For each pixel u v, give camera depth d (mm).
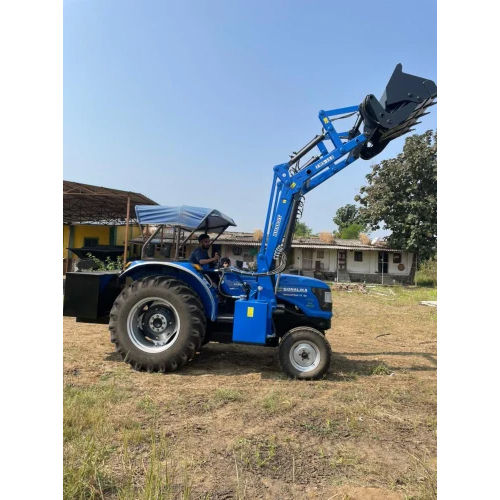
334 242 23266
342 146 4766
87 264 7742
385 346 6527
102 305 5051
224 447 2752
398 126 4719
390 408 3584
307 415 3359
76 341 5887
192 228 5148
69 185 10984
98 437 2779
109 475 2322
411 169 20906
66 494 2066
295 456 2660
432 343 6812
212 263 5324
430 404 3703
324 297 4969
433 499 2162
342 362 5309
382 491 2256
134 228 19531
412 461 2629
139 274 5020
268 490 2264
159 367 4465
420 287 19922
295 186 4789
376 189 21719
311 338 4441
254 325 4422
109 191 11695
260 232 22375
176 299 4496
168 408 3420
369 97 4625
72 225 18016
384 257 22516
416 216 20469
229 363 5074
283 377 4453
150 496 2055
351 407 3562
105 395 3584
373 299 14383
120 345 4527
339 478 2408
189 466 2477
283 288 4914
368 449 2803
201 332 4523
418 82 4652
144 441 2797
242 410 3422
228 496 2195
